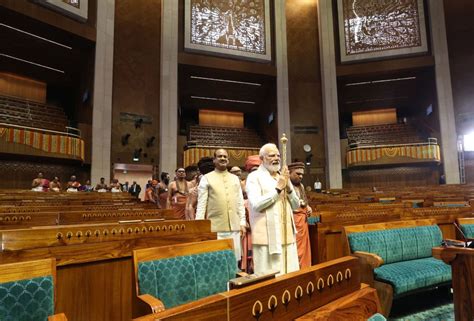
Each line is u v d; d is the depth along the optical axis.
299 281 1.35
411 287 2.83
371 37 18.62
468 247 2.45
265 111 20.58
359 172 19.14
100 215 4.05
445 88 17.50
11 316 1.34
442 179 17.08
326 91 18.59
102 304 2.26
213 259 2.14
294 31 19.48
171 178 15.92
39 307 1.42
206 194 3.33
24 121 13.67
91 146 14.36
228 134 20.39
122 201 6.77
